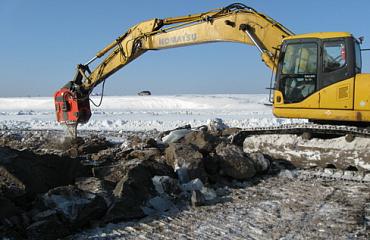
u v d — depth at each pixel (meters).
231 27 9.66
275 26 9.13
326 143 8.50
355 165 8.16
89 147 10.70
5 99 63.59
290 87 8.52
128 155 8.96
